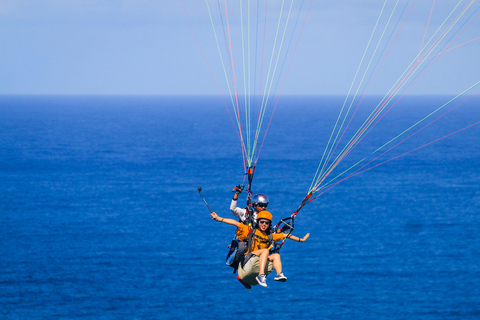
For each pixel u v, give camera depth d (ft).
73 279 428.15
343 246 526.98
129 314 359.87
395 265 464.65
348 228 602.44
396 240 550.77
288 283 417.49
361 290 402.11
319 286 409.49
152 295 393.29
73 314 359.25
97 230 593.01
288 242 543.39
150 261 477.36
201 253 501.97
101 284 417.49
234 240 96.22
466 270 451.94
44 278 429.38
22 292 398.62
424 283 416.46
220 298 387.34
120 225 614.34
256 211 95.71
